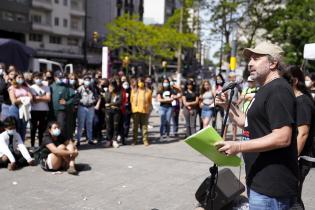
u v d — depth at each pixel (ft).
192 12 107.65
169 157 29.09
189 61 189.88
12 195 19.11
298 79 12.84
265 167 8.85
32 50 54.80
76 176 22.88
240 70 85.76
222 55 100.53
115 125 32.71
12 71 31.14
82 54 182.60
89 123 33.45
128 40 140.26
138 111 33.73
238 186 15.60
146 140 34.17
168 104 37.52
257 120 8.86
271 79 9.03
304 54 30.35
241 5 92.73
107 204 18.21
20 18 147.54
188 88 37.60
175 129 40.52
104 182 21.80
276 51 8.96
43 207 17.57
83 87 32.99
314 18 99.81
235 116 10.93
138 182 22.00
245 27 98.27
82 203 18.25
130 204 18.28
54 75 32.76
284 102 8.41
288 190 8.79
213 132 8.94
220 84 37.14
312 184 22.38
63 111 29.53
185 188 21.03
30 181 21.53
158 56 151.74
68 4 175.32
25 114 27.55
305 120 12.16
